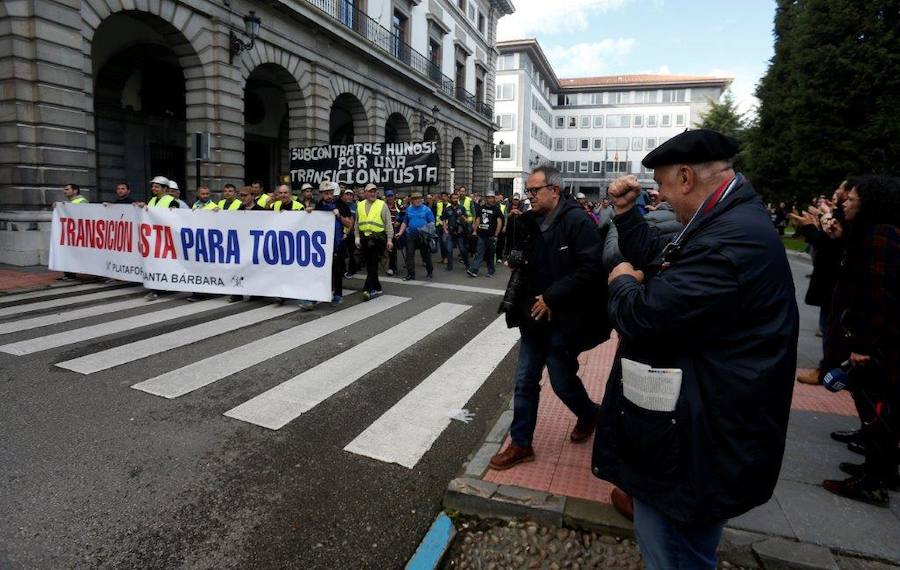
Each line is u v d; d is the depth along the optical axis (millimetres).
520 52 56781
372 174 13328
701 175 1661
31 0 10391
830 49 18156
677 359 1609
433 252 16500
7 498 2883
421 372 5160
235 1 14781
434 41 28875
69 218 9289
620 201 2398
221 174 14602
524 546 2602
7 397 4234
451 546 2621
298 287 7668
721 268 1492
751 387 1494
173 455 3396
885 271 2738
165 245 8195
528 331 3143
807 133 19078
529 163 60500
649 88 73188
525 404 3234
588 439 3598
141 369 4949
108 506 2838
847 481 2889
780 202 25844
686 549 1682
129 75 16438
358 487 3100
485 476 3117
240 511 2830
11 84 10500
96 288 8969
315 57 18297
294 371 5043
